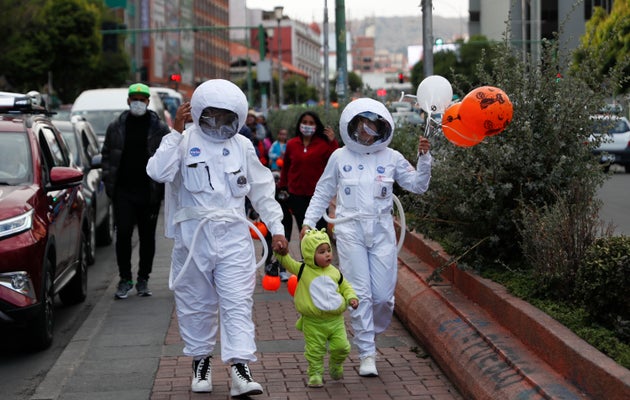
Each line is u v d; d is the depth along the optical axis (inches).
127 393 257.8
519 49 327.3
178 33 3870.6
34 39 1977.1
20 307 291.3
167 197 256.2
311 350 259.0
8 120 357.7
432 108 284.0
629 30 938.1
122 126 386.9
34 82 2007.9
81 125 605.3
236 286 246.4
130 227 393.7
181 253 250.8
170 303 387.5
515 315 246.2
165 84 3619.6
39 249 300.4
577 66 307.9
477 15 2938.0
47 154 362.3
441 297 302.4
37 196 316.2
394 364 284.5
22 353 316.8
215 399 251.0
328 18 1138.7
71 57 2025.1
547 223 258.5
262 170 256.1
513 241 301.4
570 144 302.2
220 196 246.8
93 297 424.2
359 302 271.1
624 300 217.5
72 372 280.8
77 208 390.0
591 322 226.4
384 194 274.2
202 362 257.9
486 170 298.2
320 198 282.7
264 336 323.0
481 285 281.0
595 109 300.2
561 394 198.5
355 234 273.1
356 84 4626.0
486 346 246.8
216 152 247.9
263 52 1834.4
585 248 247.6
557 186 297.7
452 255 317.7
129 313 367.6
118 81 2245.3
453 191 305.1
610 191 824.3
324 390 258.2
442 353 269.6
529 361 224.8
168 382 268.2
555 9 2206.0
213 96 243.3
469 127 267.1
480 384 230.4
